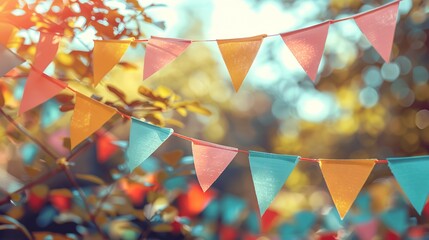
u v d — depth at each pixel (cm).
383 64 612
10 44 223
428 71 598
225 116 1152
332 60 634
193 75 923
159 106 247
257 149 1009
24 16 209
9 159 323
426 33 589
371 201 369
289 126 779
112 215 281
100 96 238
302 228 366
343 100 658
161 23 233
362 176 183
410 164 182
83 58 243
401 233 362
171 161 273
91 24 222
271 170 182
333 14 626
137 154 179
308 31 179
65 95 240
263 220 358
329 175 184
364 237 356
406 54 601
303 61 176
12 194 261
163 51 183
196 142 187
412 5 585
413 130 608
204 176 184
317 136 688
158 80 816
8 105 263
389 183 430
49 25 216
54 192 279
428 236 361
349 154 657
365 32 176
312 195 586
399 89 610
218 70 1004
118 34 228
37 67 184
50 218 322
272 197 179
